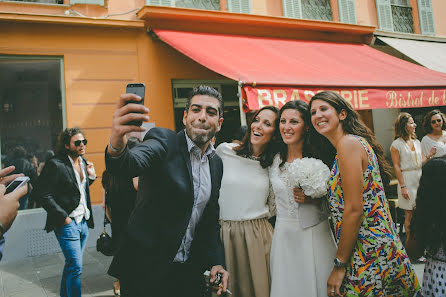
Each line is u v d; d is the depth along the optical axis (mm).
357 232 1917
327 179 2209
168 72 7137
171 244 1767
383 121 9742
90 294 4156
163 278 1745
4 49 6059
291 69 6035
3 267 5305
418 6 10508
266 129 2623
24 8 6223
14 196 1289
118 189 3236
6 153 6188
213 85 7602
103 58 6703
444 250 1877
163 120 7035
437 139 5066
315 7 8992
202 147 1944
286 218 2439
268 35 8203
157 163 1718
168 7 6824
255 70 5477
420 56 8805
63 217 3406
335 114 2143
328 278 2127
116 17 6805
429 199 1907
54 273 4980
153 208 1788
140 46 6965
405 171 5145
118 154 1399
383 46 9953
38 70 6414
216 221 2127
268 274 2562
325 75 6031
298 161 2328
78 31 6551
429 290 1941
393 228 2012
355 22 9430
